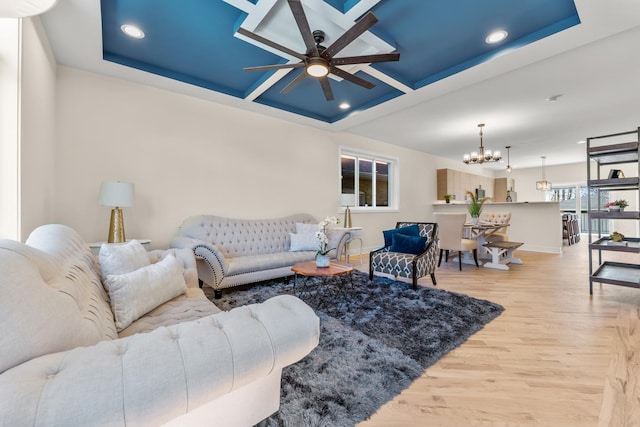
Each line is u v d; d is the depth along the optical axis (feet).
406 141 20.06
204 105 12.04
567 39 7.61
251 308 3.09
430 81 10.36
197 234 10.71
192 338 2.45
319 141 16.35
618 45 8.20
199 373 2.24
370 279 11.75
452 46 8.55
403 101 12.14
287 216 14.24
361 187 19.71
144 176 10.62
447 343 6.40
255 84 11.10
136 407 1.95
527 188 31.94
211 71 10.31
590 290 10.03
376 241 20.04
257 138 13.70
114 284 4.51
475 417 4.26
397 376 5.17
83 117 9.43
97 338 2.74
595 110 13.50
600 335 6.86
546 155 24.43
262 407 3.42
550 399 4.64
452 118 14.82
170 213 11.21
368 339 6.53
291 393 4.67
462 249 14.28
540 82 10.59
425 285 11.18
